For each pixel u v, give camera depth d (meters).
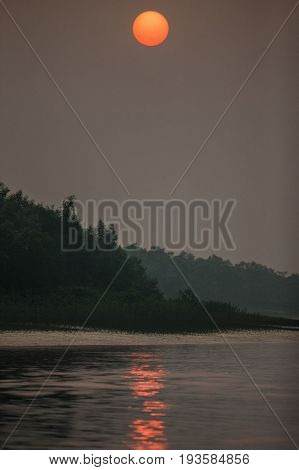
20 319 79.25
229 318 86.44
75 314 83.25
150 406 29.95
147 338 68.12
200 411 29.05
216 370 42.72
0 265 94.69
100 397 32.06
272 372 42.00
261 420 27.47
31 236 97.12
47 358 49.22
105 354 52.66
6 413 28.16
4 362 46.44
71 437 24.52
